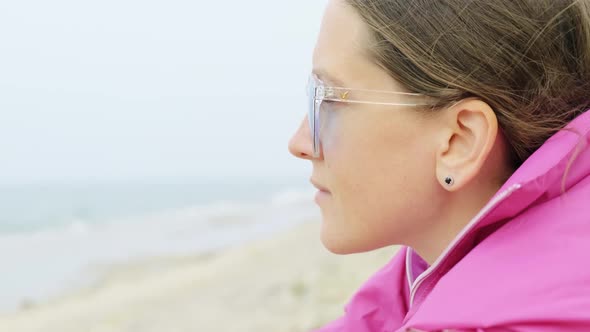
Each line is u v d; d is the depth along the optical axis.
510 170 1.86
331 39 1.87
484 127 1.71
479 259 1.63
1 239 62.94
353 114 1.83
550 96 1.76
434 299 1.60
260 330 12.83
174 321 16.34
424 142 1.77
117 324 17.84
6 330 20.94
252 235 51.41
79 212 98.19
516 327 1.46
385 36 1.77
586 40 1.79
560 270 1.52
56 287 34.94
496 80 1.72
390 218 1.85
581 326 1.43
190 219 74.06
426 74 1.74
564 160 1.63
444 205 1.84
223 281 19.95
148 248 48.38
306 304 13.70
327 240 1.94
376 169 1.82
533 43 1.74
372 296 2.27
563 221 1.63
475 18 1.72
